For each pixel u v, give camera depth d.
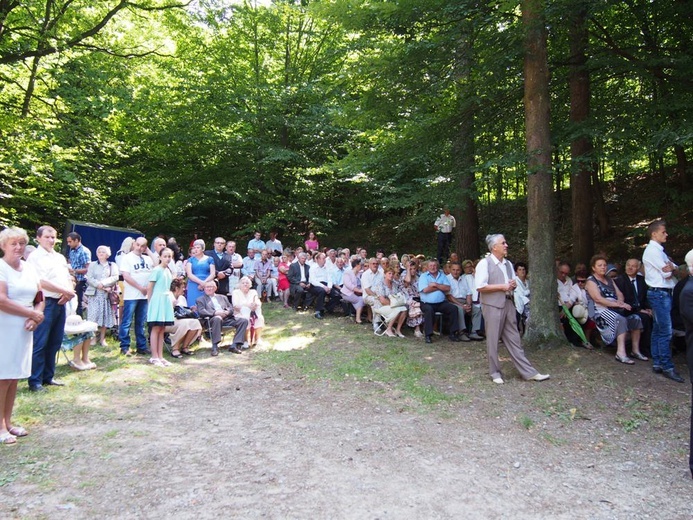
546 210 6.48
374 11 6.51
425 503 3.01
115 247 10.30
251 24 14.74
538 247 6.50
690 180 12.73
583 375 5.53
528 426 4.38
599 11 6.25
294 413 4.66
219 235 19.69
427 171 8.34
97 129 11.98
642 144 6.11
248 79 14.88
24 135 10.21
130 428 4.13
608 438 4.16
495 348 5.54
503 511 2.95
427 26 6.78
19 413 4.30
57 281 5.03
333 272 9.88
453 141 7.91
